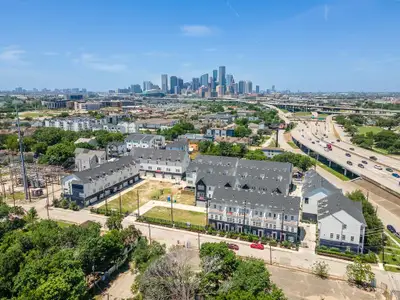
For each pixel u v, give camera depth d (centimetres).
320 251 7275
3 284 5094
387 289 5947
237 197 8406
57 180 12738
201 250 6131
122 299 5572
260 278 5003
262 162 11962
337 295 5794
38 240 6291
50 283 4659
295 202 7975
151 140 17662
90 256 5925
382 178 12575
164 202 10562
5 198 10800
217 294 5075
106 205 9656
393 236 8150
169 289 5103
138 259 6350
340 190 9312
